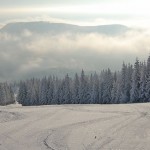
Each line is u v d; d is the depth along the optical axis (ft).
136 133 118.01
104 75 349.82
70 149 99.86
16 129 129.29
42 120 148.66
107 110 178.81
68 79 372.17
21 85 422.00
